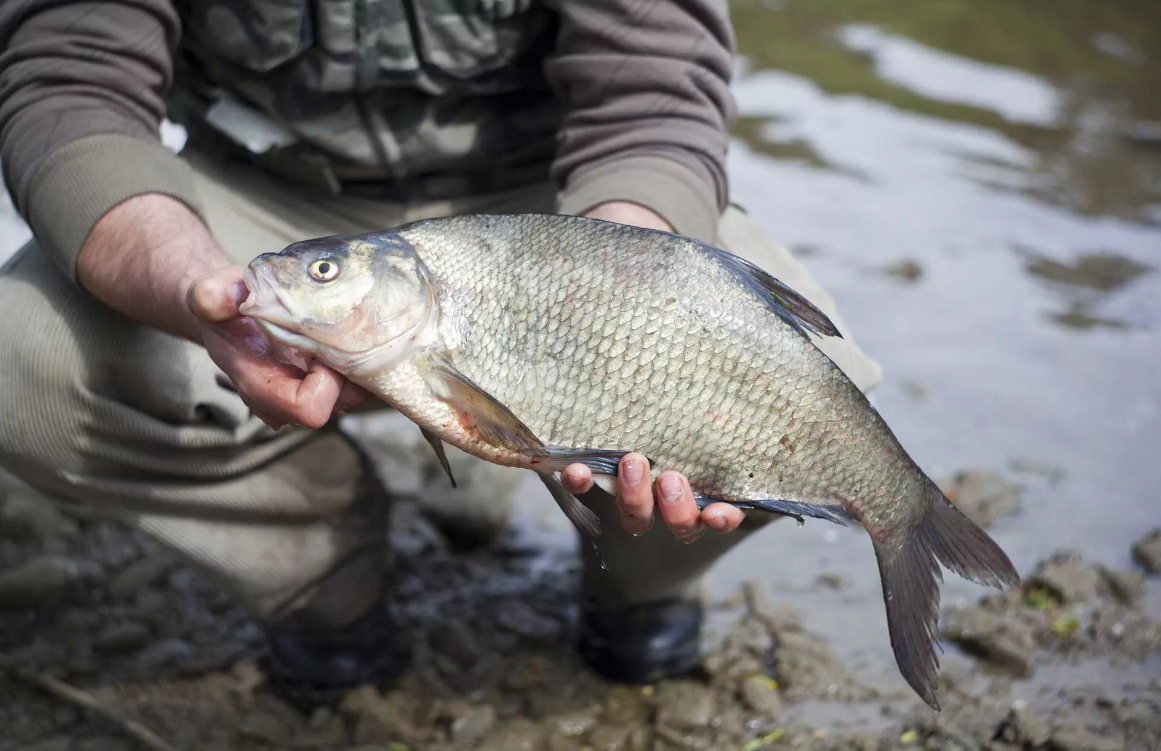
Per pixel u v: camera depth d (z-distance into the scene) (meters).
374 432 1.57
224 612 1.30
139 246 1.03
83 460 1.11
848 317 1.82
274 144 1.17
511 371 0.96
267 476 1.16
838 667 1.24
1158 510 1.47
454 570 1.38
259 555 1.17
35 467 1.12
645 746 1.17
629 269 0.95
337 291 0.94
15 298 1.11
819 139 2.48
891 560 0.99
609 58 1.11
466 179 1.22
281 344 0.97
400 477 1.50
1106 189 2.33
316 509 1.17
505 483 1.40
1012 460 1.54
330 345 0.94
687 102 1.12
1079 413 1.63
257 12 1.12
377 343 0.94
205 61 1.18
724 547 1.14
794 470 0.96
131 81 1.10
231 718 1.18
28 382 1.08
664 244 0.95
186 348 1.10
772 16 3.25
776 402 0.95
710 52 1.13
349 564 1.20
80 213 1.05
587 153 1.12
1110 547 1.41
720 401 0.95
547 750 1.16
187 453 1.12
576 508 0.98
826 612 1.32
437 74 1.16
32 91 1.09
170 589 1.32
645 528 0.96
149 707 1.19
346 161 1.18
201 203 1.09
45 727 1.15
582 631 1.26
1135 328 1.84
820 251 2.02
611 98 1.12
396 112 1.17
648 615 1.21
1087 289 1.95
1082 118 2.68
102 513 1.15
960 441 1.57
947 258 2.03
